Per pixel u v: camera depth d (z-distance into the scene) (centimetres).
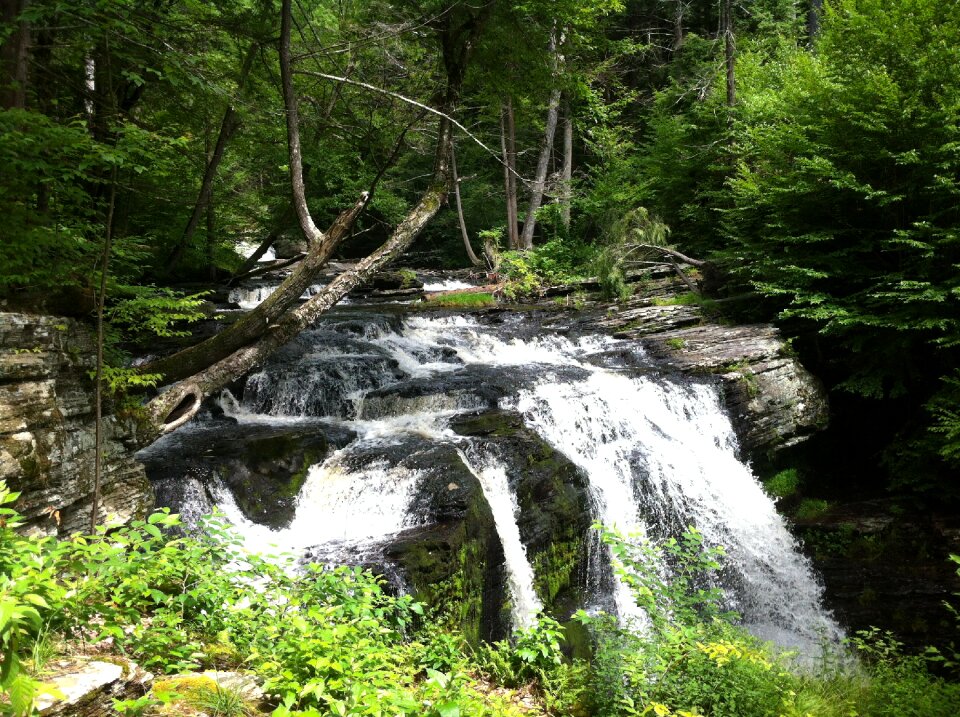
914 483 1296
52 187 739
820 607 1174
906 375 1386
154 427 717
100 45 824
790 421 1354
